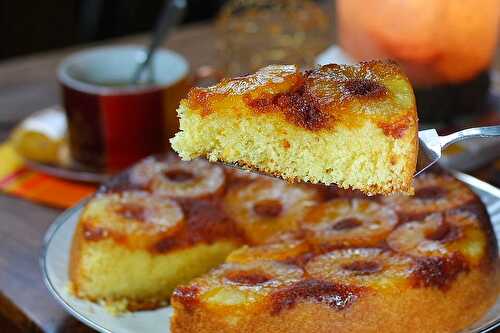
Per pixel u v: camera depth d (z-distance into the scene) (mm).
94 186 750
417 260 564
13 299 629
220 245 640
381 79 539
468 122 759
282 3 950
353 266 569
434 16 725
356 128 522
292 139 536
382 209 616
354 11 761
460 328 565
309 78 544
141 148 754
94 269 619
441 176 643
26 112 866
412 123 517
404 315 554
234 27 940
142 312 604
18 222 711
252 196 655
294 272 571
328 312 551
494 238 603
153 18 1443
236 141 543
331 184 536
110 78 795
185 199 649
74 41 1469
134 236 621
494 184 711
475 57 744
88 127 747
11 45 1420
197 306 559
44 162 766
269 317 553
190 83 797
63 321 610
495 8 745
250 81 544
